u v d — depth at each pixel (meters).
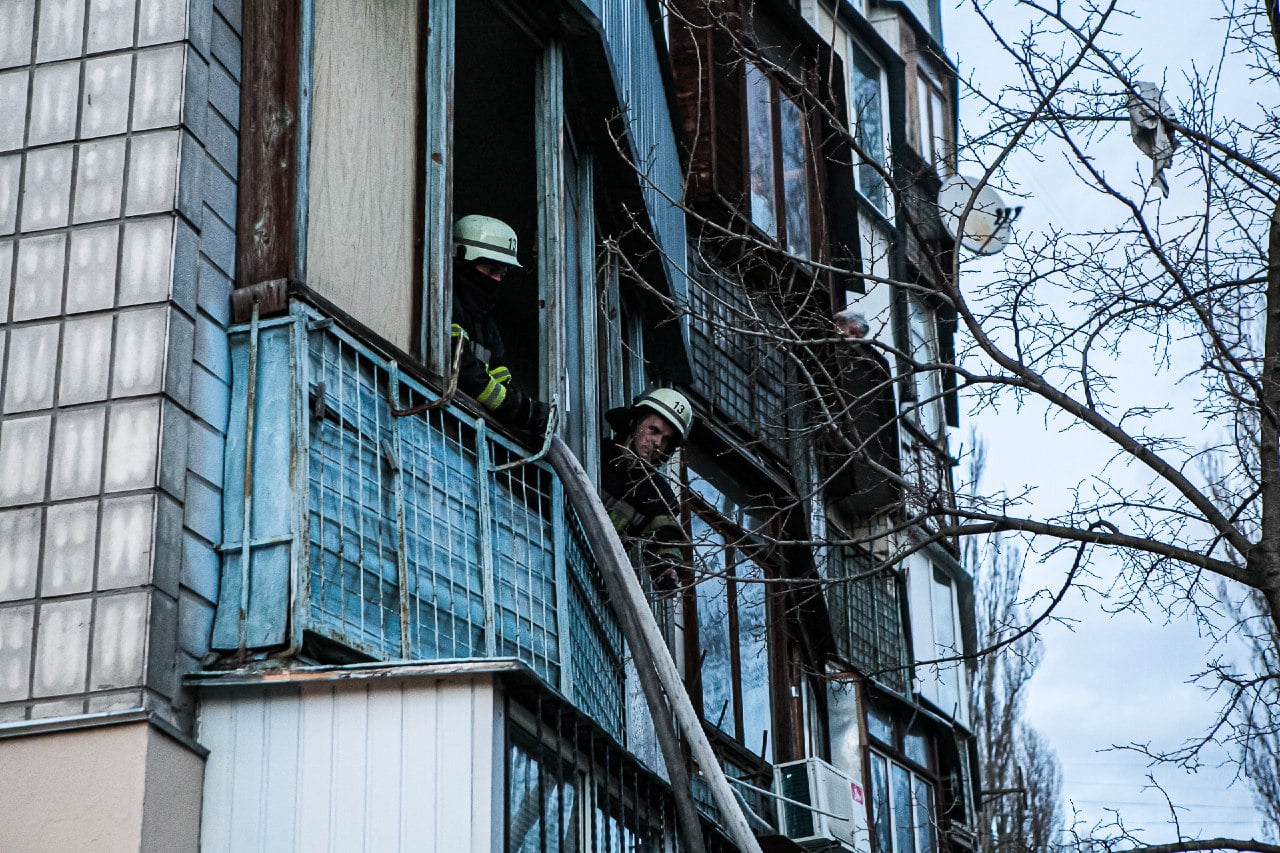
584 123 9.21
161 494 5.95
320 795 5.81
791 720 13.71
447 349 7.09
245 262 6.54
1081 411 8.37
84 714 5.68
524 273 10.43
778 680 13.61
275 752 5.88
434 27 7.57
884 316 16.95
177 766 5.73
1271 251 8.29
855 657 16.05
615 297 10.14
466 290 8.16
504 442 7.32
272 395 6.29
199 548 6.05
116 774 5.57
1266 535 7.94
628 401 10.48
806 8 20.08
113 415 6.09
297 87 6.73
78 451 6.06
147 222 6.33
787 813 12.73
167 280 6.22
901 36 22.48
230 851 5.75
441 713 5.89
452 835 5.70
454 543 6.79
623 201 9.81
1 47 6.75
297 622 5.93
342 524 6.27
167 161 6.41
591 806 6.66
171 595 5.89
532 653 7.07
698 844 6.66
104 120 6.54
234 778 5.85
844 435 9.40
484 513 6.98
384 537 6.45
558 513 7.51
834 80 17.69
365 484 6.43
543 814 6.15
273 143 6.69
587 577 8.15
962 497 8.88
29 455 6.10
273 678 5.88
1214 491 8.59
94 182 6.45
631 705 8.91
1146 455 8.25
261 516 6.13
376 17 7.31
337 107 6.95
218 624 6.01
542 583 7.32
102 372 6.16
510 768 5.99
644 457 9.59
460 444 7.02
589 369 8.84
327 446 6.32
